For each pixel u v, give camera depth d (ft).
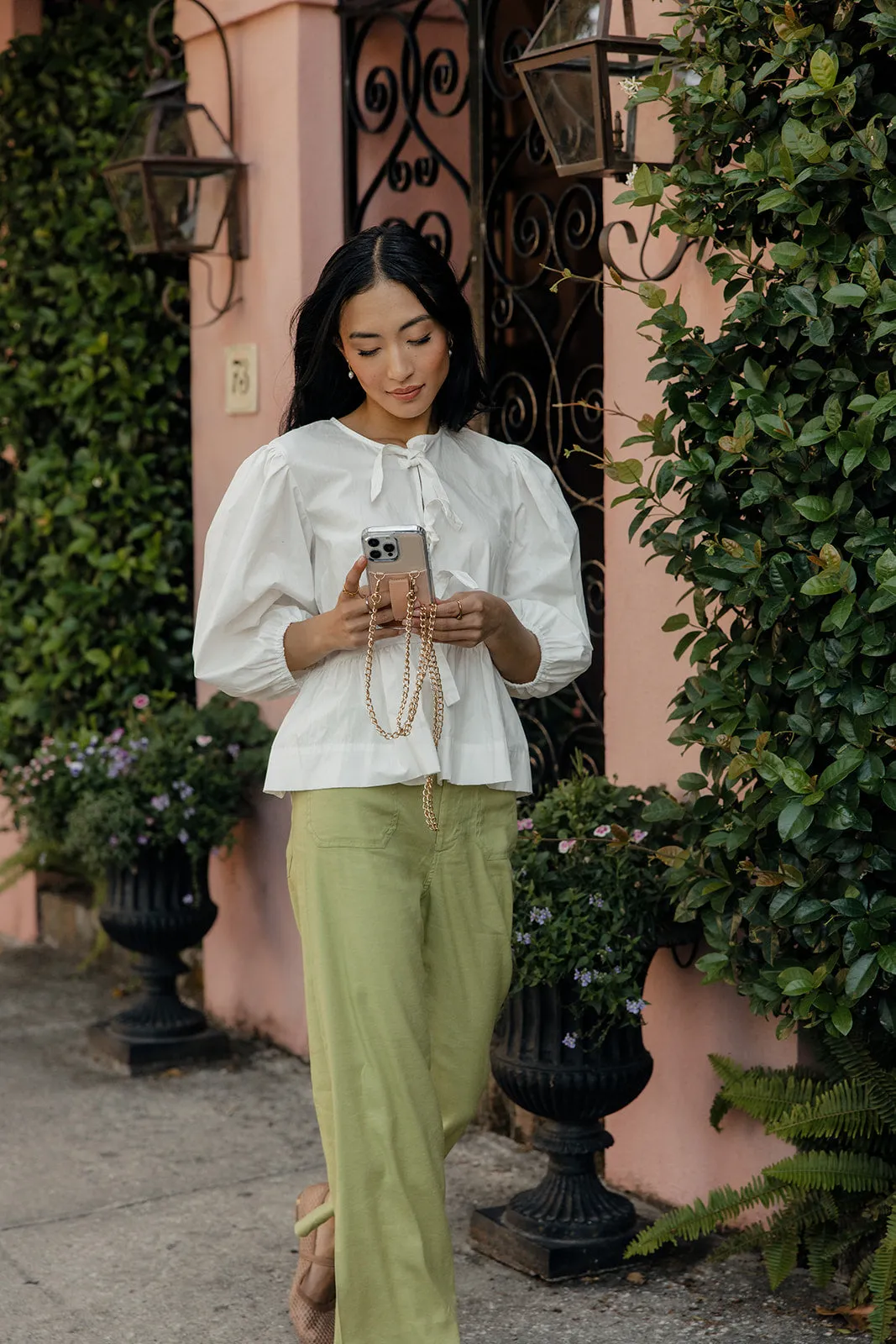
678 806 10.53
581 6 10.74
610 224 10.73
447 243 14.90
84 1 20.01
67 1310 10.82
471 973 8.96
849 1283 10.62
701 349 9.80
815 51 8.85
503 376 14.64
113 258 17.52
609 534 12.37
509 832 9.05
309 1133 14.05
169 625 18.13
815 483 9.48
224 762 16.01
